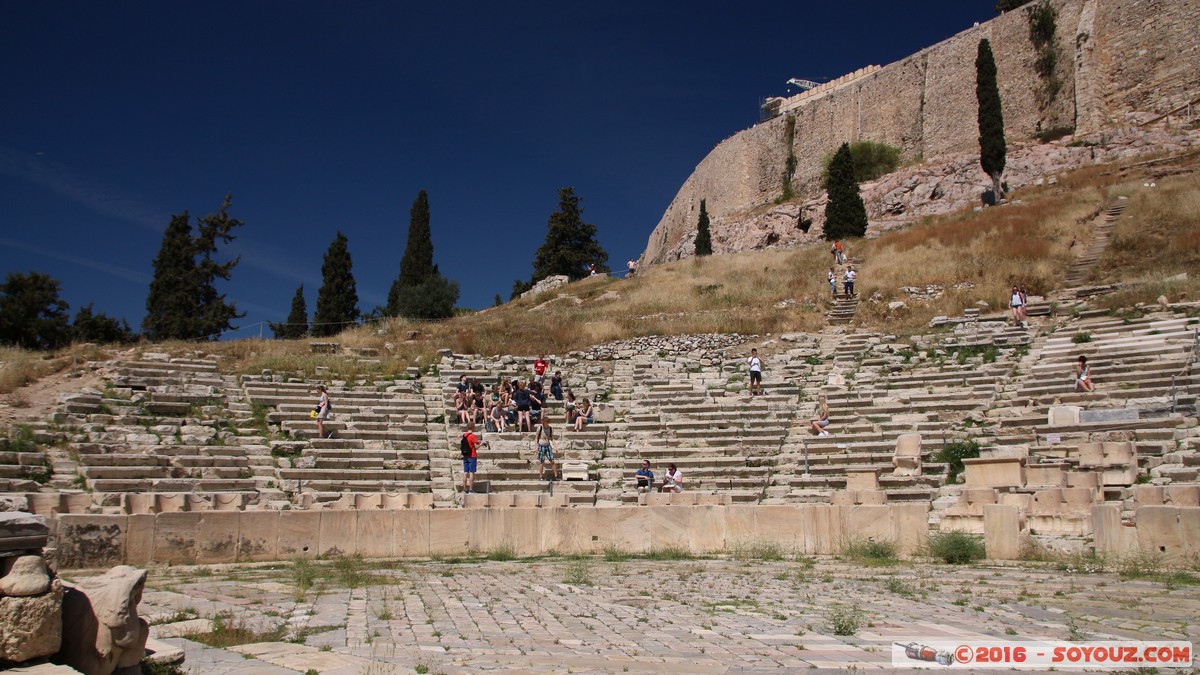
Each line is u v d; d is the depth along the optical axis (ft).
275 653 25.84
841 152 204.23
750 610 35.27
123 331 181.78
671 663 25.41
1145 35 199.00
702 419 93.35
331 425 86.02
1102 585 39.78
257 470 76.02
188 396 87.40
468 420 92.32
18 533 20.29
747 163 325.01
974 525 56.18
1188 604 34.58
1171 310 95.09
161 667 22.62
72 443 73.77
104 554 50.62
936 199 206.90
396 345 120.47
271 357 106.01
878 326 119.24
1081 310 104.06
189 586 41.98
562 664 25.26
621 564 53.21
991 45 235.81
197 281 184.44
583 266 271.08
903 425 81.30
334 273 204.85
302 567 49.67
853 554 54.34
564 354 121.49
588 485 78.74
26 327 171.01
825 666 25.07
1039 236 140.77
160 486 69.31
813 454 81.00
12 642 19.21
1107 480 59.26
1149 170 162.30
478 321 144.77
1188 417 66.80
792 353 112.68
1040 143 206.69
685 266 185.68
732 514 59.11
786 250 188.14
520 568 51.47
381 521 58.54
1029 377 87.30
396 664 24.79
